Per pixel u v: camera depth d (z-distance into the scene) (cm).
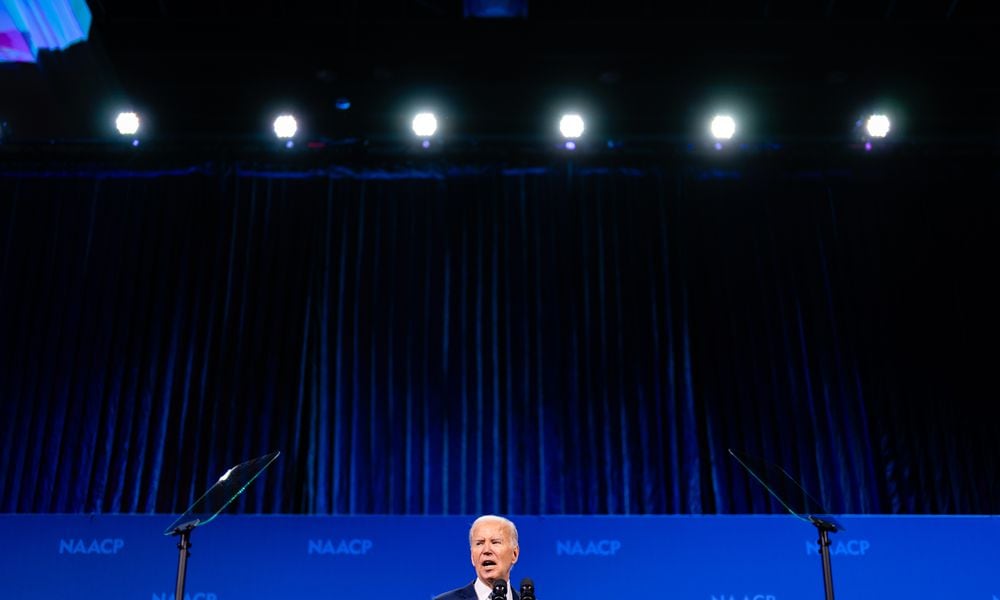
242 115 575
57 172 580
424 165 587
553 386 534
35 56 524
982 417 527
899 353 544
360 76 548
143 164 584
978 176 581
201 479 507
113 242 566
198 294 550
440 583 414
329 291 554
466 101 569
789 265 570
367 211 577
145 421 520
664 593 413
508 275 562
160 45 527
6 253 561
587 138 575
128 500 502
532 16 528
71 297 552
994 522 423
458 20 528
